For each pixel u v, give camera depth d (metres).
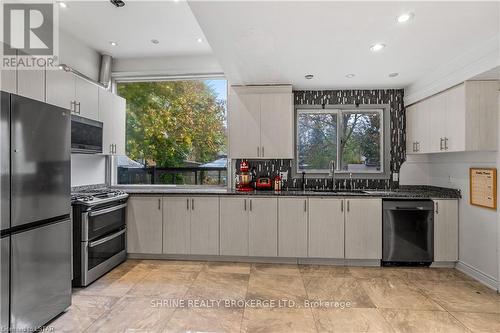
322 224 3.55
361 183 4.23
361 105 4.24
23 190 1.97
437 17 2.17
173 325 2.22
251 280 3.10
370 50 2.79
